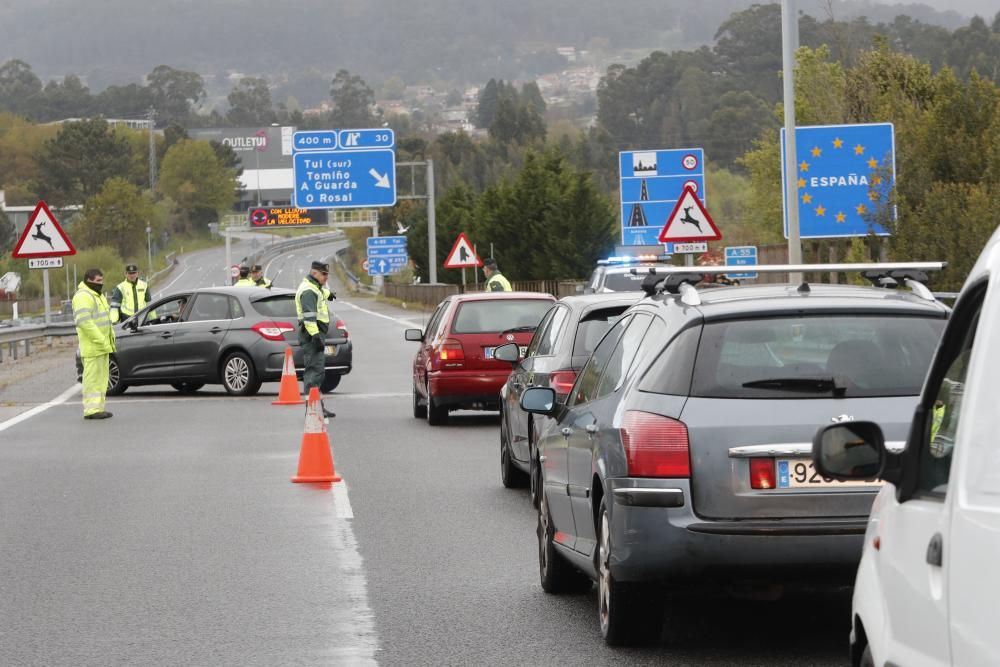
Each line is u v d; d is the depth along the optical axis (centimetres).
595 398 2122
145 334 6581
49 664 1898
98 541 2833
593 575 2052
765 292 1997
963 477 945
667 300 2017
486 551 2702
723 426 1798
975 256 5697
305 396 6425
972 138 6500
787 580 1783
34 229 7225
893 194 6400
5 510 3241
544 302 5053
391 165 15388
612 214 17912
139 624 2127
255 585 2403
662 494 1789
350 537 2856
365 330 13112
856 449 1116
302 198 15325
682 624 2098
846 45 9262
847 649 1931
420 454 4234
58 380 7494
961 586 928
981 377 945
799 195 6550
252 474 3809
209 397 6431
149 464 4041
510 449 3478
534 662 1883
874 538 1166
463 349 4925
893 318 1897
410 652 1947
